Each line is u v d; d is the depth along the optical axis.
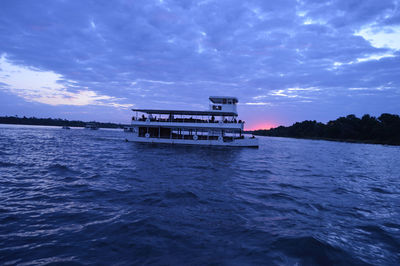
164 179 15.39
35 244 6.38
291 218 9.00
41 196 10.97
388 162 35.38
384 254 6.52
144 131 48.97
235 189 13.30
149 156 27.88
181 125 42.75
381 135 111.50
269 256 6.05
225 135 48.28
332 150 58.03
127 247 6.33
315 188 14.67
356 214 9.95
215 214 9.12
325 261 5.94
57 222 7.93
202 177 16.52
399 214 10.27
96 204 9.94
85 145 43.25
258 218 8.84
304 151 50.53
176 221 8.27
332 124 143.38
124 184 13.70
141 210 9.31
